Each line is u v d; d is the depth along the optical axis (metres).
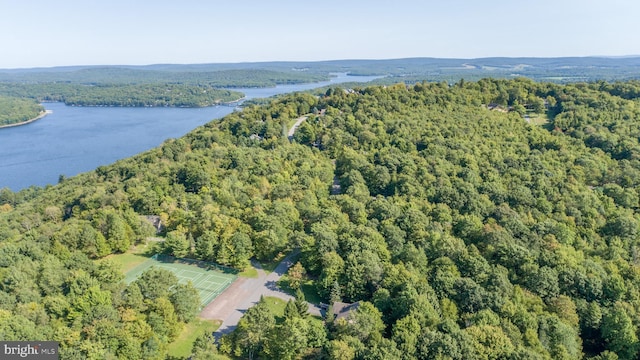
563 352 94.56
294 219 158.50
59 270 119.50
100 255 151.75
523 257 126.56
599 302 115.31
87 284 111.25
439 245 133.88
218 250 145.38
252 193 181.00
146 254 158.00
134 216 164.88
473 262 123.00
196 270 144.62
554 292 116.06
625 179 190.75
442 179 184.25
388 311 109.56
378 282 119.62
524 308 105.69
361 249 130.75
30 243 138.12
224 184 186.50
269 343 97.69
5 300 104.06
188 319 112.19
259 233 146.50
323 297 124.88
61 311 104.25
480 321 98.94
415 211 154.25
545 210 163.75
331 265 124.75
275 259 149.62
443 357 88.06
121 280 125.12
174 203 180.75
